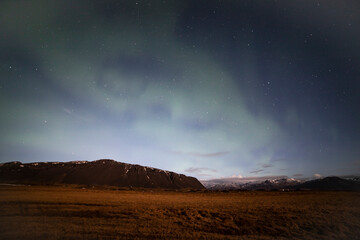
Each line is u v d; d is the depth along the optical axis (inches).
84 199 1339.8
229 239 542.3
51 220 719.1
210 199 1640.0
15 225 642.2
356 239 542.6
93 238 530.3
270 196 1851.6
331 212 828.6
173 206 1095.0
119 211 897.5
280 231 617.3
